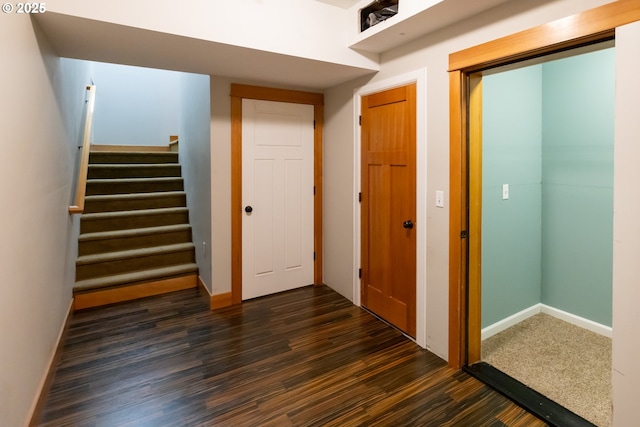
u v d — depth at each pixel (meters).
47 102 2.16
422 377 2.23
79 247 3.57
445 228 2.35
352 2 2.58
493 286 2.74
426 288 2.53
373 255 3.10
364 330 2.86
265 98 3.38
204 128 3.38
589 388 2.11
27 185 1.75
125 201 4.13
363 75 3.03
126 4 1.92
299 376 2.25
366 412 1.92
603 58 2.57
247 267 3.47
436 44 2.33
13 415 1.53
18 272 1.60
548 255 3.03
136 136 5.73
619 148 1.49
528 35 1.80
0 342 1.38
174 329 2.89
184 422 1.84
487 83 2.53
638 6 1.42
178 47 2.29
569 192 2.84
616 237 1.52
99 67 5.47
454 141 2.23
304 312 3.21
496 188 2.67
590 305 2.80
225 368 2.34
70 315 3.03
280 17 2.40
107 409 1.93
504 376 2.21
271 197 3.54
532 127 2.87
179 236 4.08
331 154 3.61
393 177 2.80
